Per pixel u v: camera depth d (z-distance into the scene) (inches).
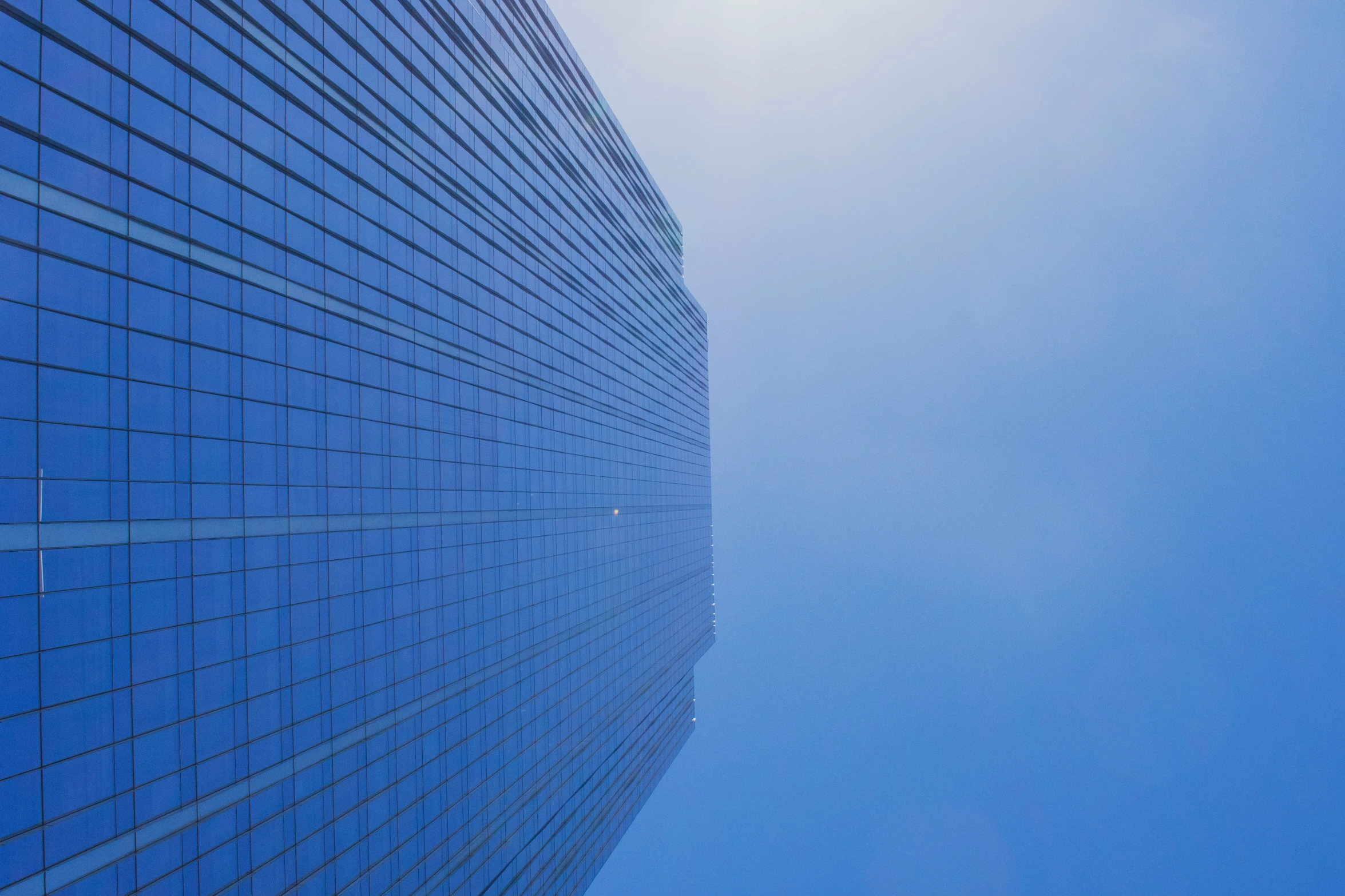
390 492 1406.3
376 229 1412.4
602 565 2805.1
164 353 893.2
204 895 900.0
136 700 816.3
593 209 2866.6
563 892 2240.4
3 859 653.9
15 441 693.9
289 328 1145.4
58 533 733.3
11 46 722.2
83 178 797.2
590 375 2751.0
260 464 1056.8
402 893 1364.4
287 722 1077.1
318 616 1167.6
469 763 1670.8
